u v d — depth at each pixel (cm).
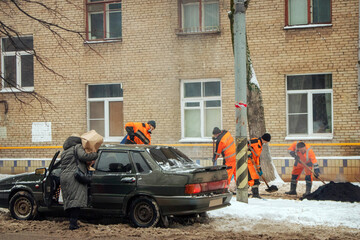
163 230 827
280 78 1636
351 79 1580
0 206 961
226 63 1688
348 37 1581
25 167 1867
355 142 1577
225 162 1291
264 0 1648
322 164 1574
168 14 1748
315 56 1609
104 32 1838
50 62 1872
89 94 1859
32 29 1888
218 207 890
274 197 1283
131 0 1789
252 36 1659
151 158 877
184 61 1731
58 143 1869
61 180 835
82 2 1848
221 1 1684
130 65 1791
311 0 1630
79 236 791
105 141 1828
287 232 820
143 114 1775
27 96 1900
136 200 862
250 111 1491
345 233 812
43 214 977
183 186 838
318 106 1633
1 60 1942
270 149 1642
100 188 884
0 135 1930
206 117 1733
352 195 1181
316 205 1089
